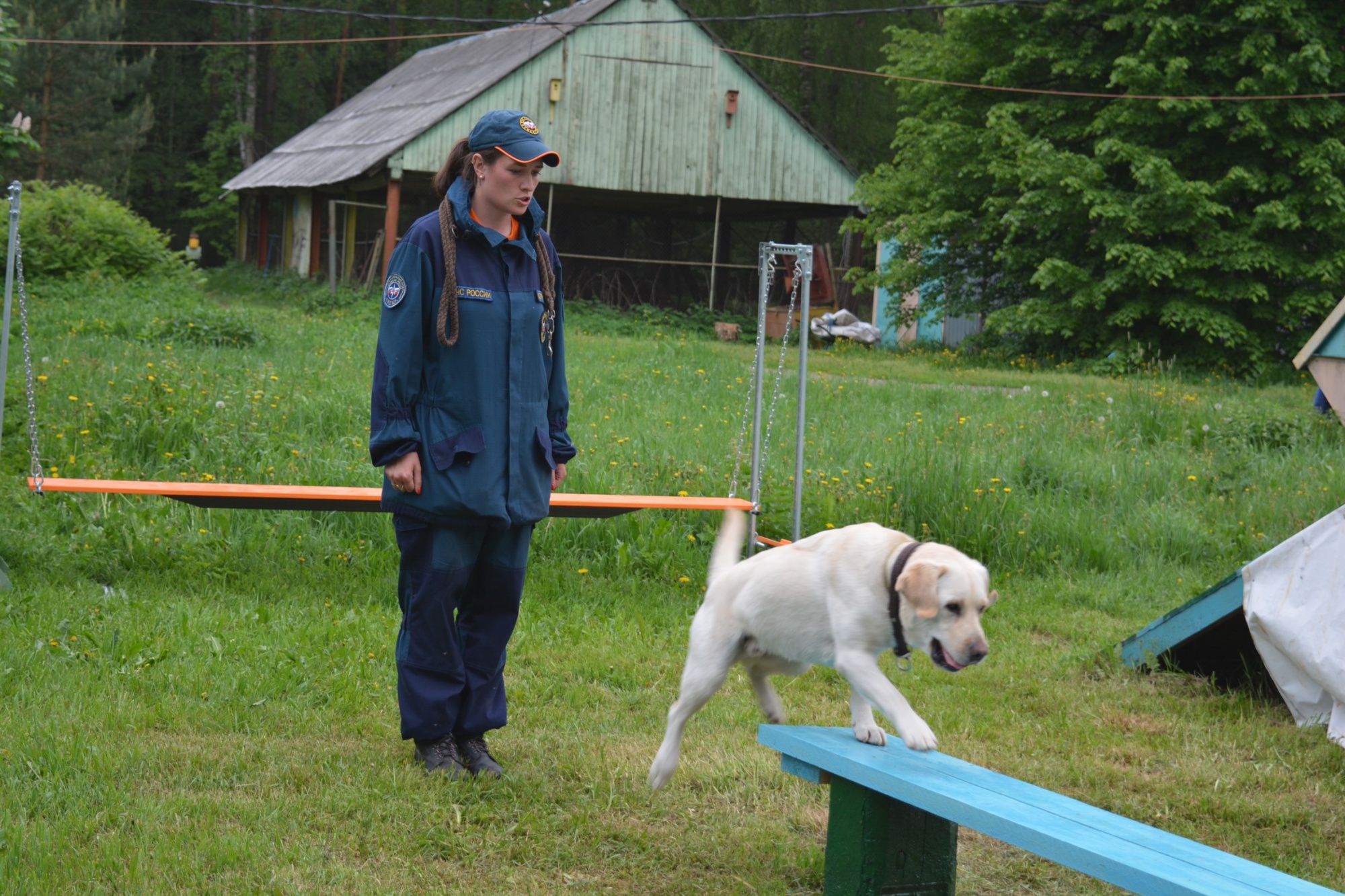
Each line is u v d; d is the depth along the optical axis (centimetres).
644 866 336
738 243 3762
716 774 398
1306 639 466
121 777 363
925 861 299
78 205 2134
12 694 423
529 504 382
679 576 680
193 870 305
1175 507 852
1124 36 2119
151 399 873
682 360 1602
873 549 308
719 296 3167
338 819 350
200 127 4991
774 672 353
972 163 2192
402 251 370
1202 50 2031
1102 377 1883
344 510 600
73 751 373
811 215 2980
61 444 785
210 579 616
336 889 304
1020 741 455
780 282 2977
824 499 768
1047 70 2244
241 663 479
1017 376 1792
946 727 466
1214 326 1900
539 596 626
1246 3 1947
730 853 346
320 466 785
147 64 4016
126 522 644
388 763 390
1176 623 537
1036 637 615
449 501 366
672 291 3153
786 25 3900
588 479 782
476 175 378
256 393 930
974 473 837
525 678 499
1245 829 381
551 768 399
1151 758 443
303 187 2720
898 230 2327
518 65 2414
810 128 2612
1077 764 431
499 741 423
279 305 2448
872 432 1012
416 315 366
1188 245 2011
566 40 2456
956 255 2319
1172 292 2002
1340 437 1087
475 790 372
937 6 1950
